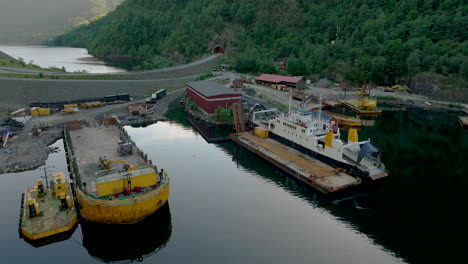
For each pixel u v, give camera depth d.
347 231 44.50
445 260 38.62
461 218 47.66
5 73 123.50
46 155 68.88
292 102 118.81
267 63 165.88
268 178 60.94
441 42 149.25
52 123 88.75
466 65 127.00
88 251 40.34
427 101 128.38
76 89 120.38
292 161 65.12
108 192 42.22
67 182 52.84
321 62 169.75
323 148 63.72
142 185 44.19
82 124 83.81
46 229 40.50
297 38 197.62
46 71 145.25
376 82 154.00
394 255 39.59
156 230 44.66
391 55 152.25
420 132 93.31
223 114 97.69
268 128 80.81
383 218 47.81
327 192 53.22
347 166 58.41
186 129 93.19
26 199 47.53
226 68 175.75
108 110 105.00
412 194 55.28
